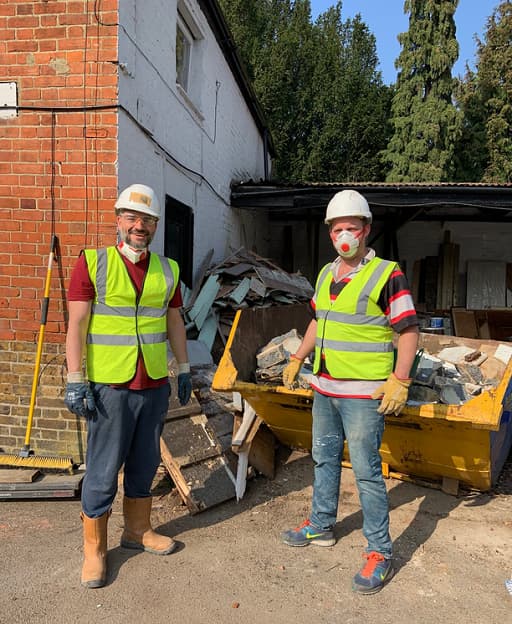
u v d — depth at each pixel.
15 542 3.34
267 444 4.41
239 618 2.63
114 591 2.83
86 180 4.37
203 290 6.80
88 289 2.86
